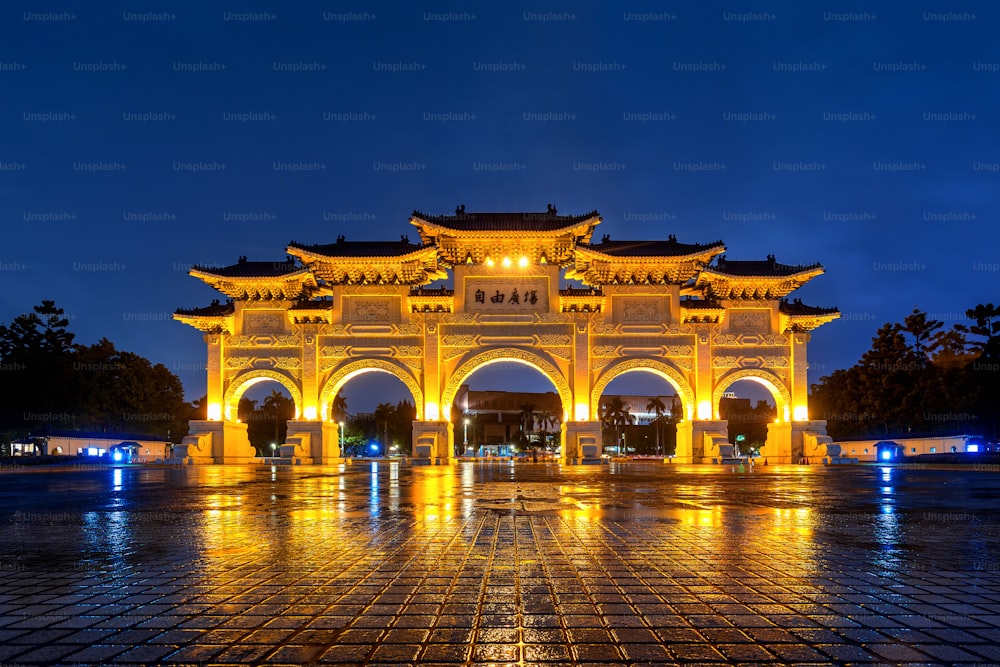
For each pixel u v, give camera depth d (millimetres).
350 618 5797
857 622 5637
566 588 6883
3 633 5391
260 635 5328
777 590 6770
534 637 5262
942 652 4902
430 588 6898
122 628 5516
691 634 5332
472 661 4754
